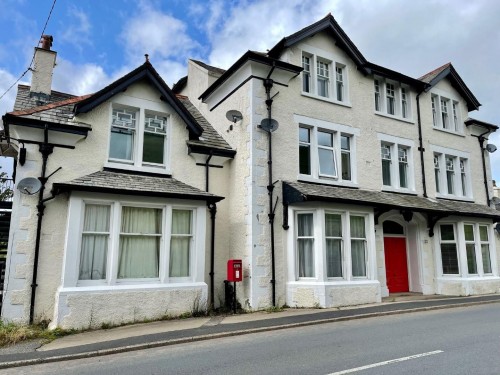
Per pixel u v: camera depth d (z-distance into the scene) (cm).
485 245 1658
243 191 1233
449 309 1161
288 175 1278
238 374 553
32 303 936
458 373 538
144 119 1180
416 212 1468
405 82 1636
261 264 1163
